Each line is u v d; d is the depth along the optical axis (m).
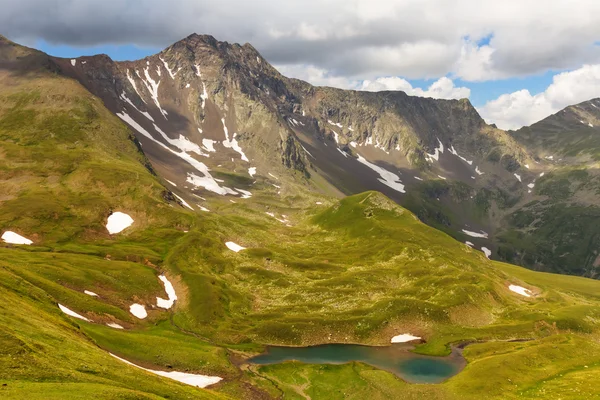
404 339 146.12
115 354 105.31
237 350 132.12
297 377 115.12
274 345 139.00
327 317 153.75
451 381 110.44
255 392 104.31
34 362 62.31
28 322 78.50
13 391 52.16
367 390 107.62
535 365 117.62
